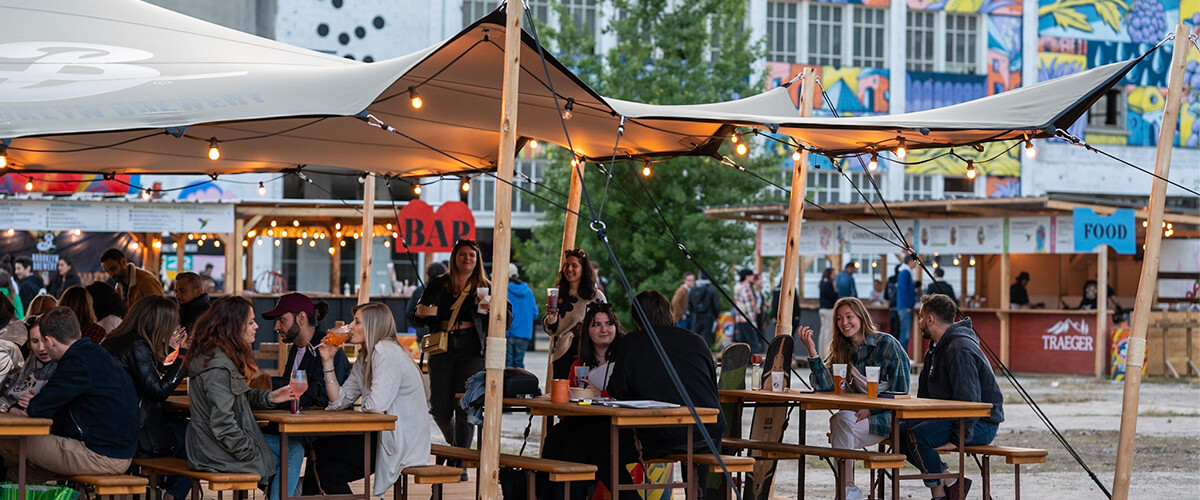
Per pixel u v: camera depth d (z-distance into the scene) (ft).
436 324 30.37
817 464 39.40
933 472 26.58
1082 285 86.17
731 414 27.91
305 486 23.91
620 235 85.66
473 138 31.96
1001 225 71.51
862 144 29.14
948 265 112.37
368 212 39.32
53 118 20.65
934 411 24.70
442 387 30.25
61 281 59.26
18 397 21.72
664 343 24.38
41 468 21.61
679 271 85.40
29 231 64.13
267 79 22.94
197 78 23.44
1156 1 127.75
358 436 23.81
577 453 24.73
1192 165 128.36
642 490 23.72
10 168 34.12
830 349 28.43
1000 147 123.13
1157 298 83.76
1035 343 74.90
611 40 112.98
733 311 75.15
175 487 24.45
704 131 29.86
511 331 49.96
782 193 88.79
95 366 21.08
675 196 84.64
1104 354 71.56
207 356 21.86
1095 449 42.11
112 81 23.03
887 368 27.40
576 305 30.19
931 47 123.03
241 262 60.39
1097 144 126.41
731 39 90.74
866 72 120.78
